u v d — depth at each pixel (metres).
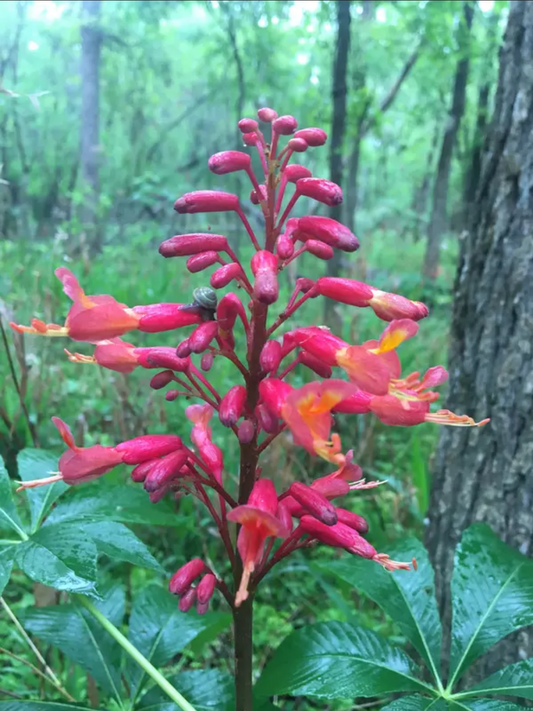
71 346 6.62
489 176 2.94
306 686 1.68
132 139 18.05
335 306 6.54
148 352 1.68
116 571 3.72
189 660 3.32
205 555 3.46
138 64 16.14
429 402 1.55
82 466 1.57
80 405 5.23
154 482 1.50
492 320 2.91
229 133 16.89
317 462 4.72
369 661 1.77
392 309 1.60
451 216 16.62
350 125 8.35
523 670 1.81
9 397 4.55
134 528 3.90
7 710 1.82
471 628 1.97
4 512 1.89
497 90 2.93
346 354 1.49
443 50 9.33
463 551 2.15
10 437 3.59
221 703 1.98
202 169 17.62
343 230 1.58
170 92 19.81
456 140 11.51
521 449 2.81
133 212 17.06
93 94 14.55
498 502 2.89
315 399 1.41
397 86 10.25
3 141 15.36
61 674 2.75
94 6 13.74
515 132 2.79
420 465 3.69
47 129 17.25
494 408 2.90
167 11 12.36
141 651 2.11
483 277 2.95
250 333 1.62
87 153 14.71
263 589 3.81
